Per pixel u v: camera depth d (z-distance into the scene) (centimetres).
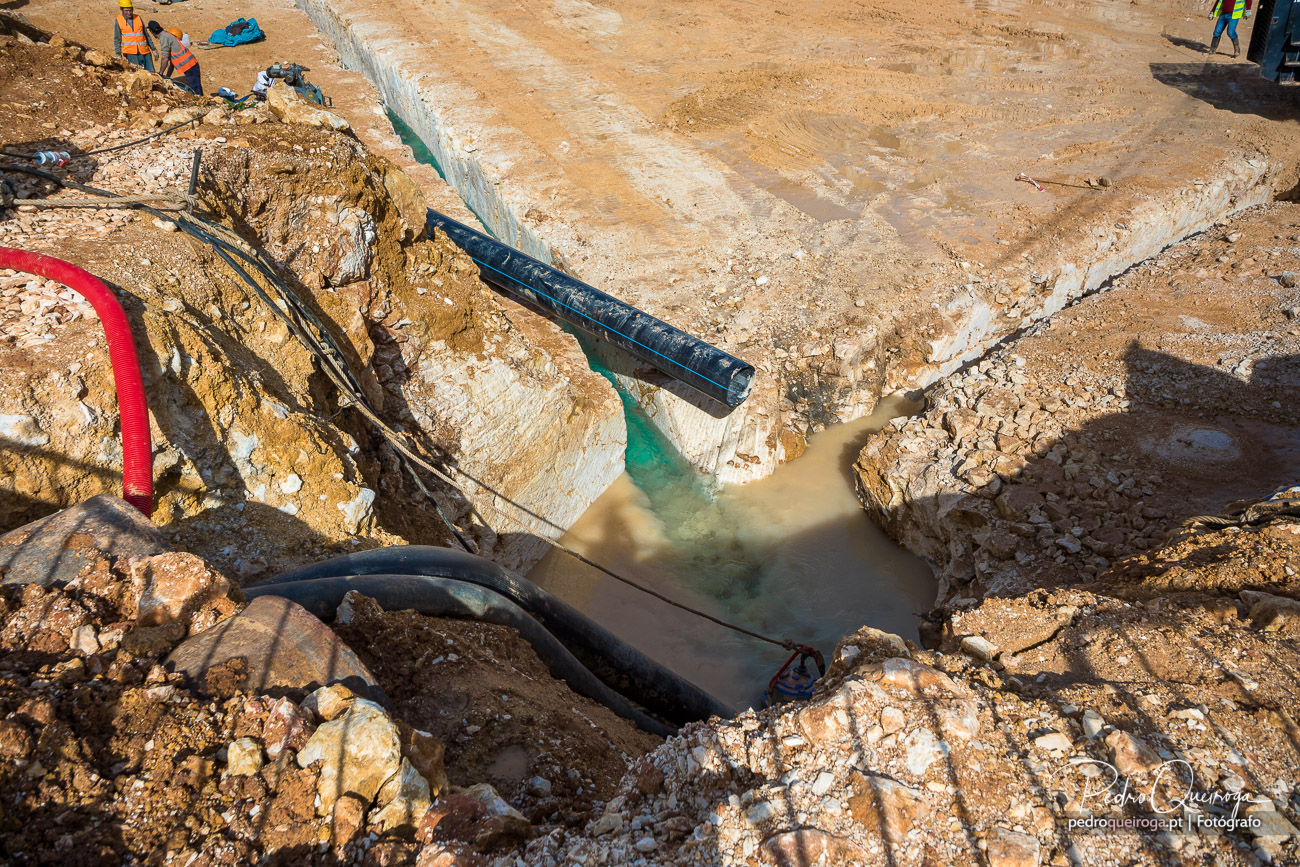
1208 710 418
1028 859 325
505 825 342
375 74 2233
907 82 2091
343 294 895
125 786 312
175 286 627
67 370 510
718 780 371
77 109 866
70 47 958
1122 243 1495
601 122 1858
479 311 1073
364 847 320
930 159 1750
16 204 660
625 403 1338
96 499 412
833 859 326
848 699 383
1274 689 442
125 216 680
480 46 2239
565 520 1141
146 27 1541
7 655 340
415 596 523
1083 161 1734
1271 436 1027
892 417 1310
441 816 338
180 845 304
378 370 939
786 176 1673
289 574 508
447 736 439
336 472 655
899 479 1105
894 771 359
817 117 1916
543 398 1062
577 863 334
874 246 1451
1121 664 473
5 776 296
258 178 831
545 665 573
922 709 382
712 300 1319
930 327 1307
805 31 2420
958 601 953
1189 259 1412
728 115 1903
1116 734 382
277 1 2689
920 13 2570
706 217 1531
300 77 1756
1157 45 2334
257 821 316
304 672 369
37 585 364
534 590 622
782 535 1160
